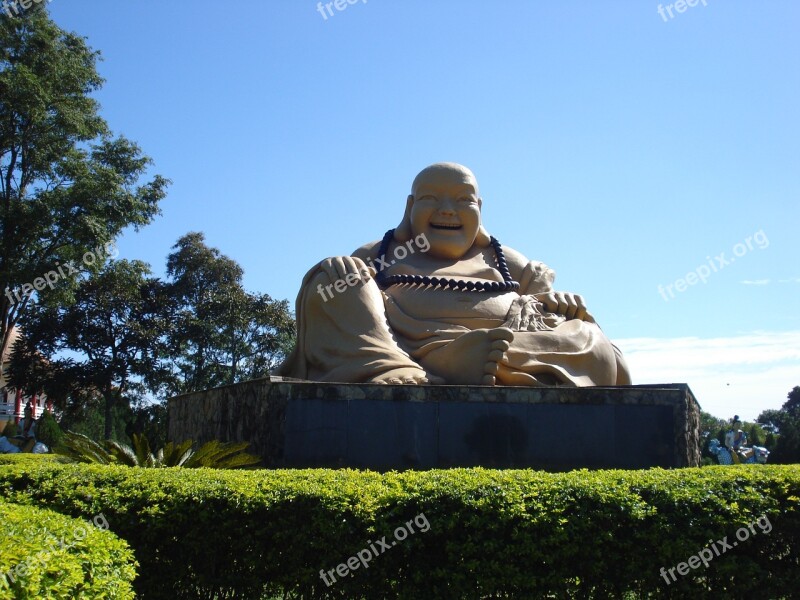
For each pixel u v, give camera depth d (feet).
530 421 26.99
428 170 35.76
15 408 112.57
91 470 20.71
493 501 17.46
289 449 25.96
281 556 17.94
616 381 33.73
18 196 73.46
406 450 26.30
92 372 100.73
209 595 18.57
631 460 27.09
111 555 14.56
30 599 11.50
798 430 76.48
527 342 31.30
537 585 17.21
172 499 18.43
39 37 70.23
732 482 18.69
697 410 30.86
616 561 17.54
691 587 17.56
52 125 71.61
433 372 30.60
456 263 35.45
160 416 106.73
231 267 116.16
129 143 77.71
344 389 26.50
